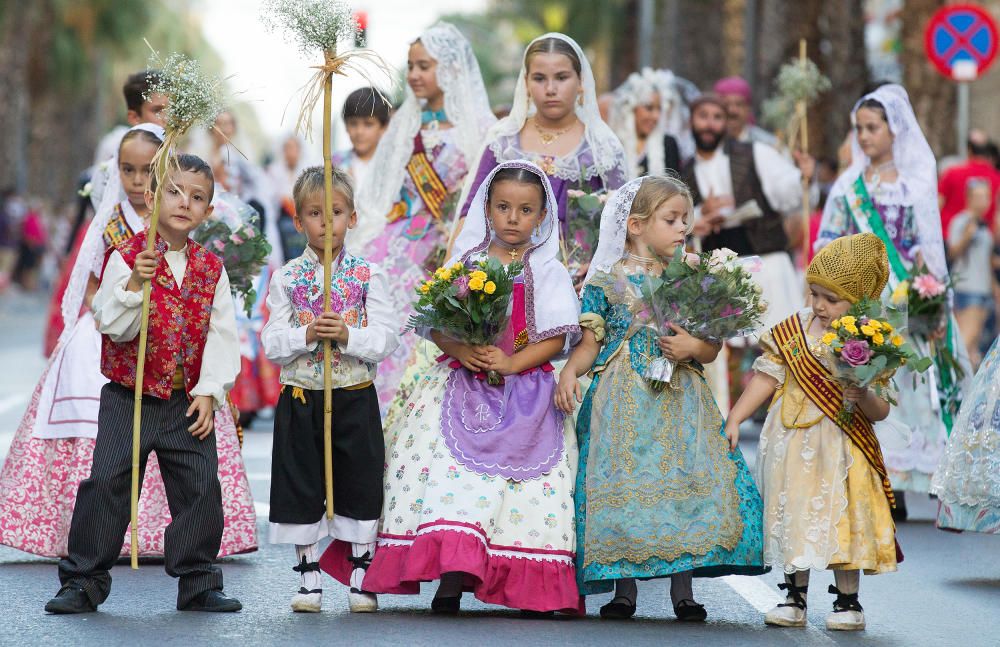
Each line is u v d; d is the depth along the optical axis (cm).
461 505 1107
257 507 1642
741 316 1141
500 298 1124
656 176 1190
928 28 2627
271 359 1156
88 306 1359
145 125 1349
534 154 1430
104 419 1123
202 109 1116
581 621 1123
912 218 1686
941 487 1400
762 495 1154
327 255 1146
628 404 1144
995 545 1522
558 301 1159
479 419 1138
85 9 8256
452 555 1084
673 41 5738
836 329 1127
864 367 1099
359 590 1143
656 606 1209
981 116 4550
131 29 8462
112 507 1116
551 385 1159
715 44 5284
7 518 1326
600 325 1170
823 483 1127
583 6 7519
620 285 1173
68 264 1912
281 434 1148
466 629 1075
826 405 1138
